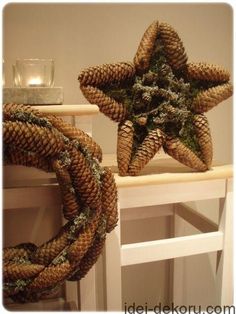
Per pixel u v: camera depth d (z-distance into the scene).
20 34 0.85
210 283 1.10
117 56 0.92
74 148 0.59
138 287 1.07
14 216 0.77
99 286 0.96
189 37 0.97
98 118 0.93
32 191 0.68
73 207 0.60
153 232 1.05
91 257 0.62
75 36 0.88
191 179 0.72
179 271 1.07
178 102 0.71
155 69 0.70
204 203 1.07
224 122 1.04
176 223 1.03
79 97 0.91
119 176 0.70
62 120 0.61
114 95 0.69
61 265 0.58
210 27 0.98
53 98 0.64
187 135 0.74
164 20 0.94
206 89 0.72
